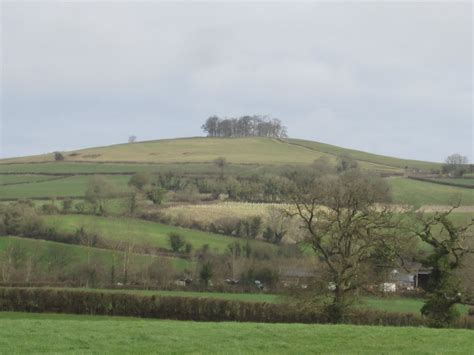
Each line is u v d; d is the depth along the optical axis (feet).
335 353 93.97
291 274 300.61
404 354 93.25
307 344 101.81
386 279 205.36
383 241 179.32
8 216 367.04
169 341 103.14
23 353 92.22
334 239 185.47
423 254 187.42
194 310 212.02
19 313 226.17
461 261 163.12
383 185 365.61
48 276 318.86
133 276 322.34
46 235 363.15
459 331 116.26
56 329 114.62
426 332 114.11
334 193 188.96
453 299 160.15
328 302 181.88
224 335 109.09
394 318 179.11
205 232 403.34
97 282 308.40
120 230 385.91
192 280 319.47
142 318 216.13
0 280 309.01
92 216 412.77
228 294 272.51
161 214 424.87
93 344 100.58
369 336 108.99
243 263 320.29
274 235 382.22
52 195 463.83
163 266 326.85
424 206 372.58
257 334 110.52
